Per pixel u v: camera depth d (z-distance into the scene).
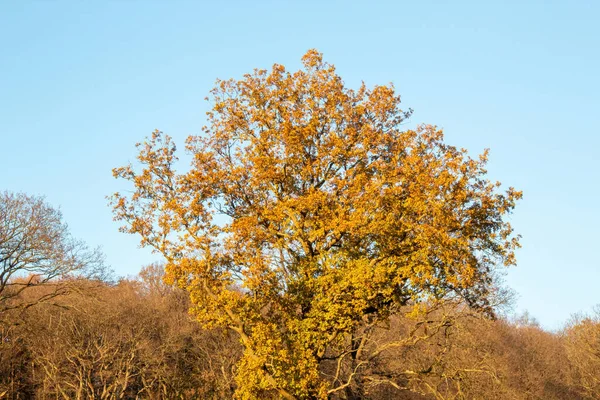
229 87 28.41
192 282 24.83
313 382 23.45
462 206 24.80
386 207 24.20
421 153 25.91
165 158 27.14
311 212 25.53
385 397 35.41
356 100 28.66
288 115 27.31
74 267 39.78
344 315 24.39
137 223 25.70
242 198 27.52
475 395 35.38
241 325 25.11
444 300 26.20
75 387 39.19
